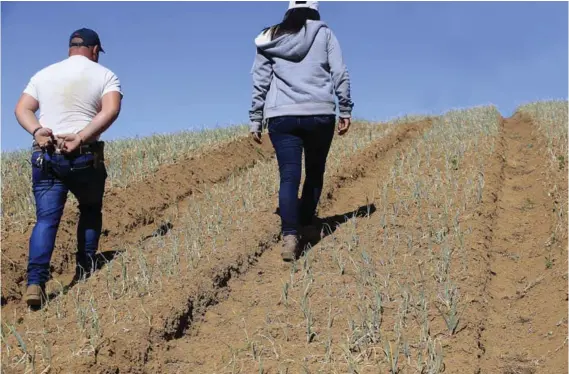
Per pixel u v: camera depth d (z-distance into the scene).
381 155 10.04
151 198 7.16
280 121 5.02
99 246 5.83
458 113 16.56
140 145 10.76
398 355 3.61
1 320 4.25
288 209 5.04
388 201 6.84
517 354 3.86
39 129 4.43
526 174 8.59
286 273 4.99
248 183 8.06
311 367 3.60
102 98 4.68
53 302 4.47
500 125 13.70
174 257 5.06
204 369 3.71
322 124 5.05
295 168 5.09
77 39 4.80
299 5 5.14
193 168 8.64
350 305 4.29
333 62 5.09
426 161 8.97
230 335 4.09
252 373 3.59
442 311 4.12
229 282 4.86
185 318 4.22
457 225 5.66
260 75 5.16
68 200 6.62
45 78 4.64
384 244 5.38
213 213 6.50
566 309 4.18
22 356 3.65
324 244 5.50
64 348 3.74
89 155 4.60
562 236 5.44
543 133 11.31
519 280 4.95
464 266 4.77
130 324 3.94
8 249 5.26
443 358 3.63
